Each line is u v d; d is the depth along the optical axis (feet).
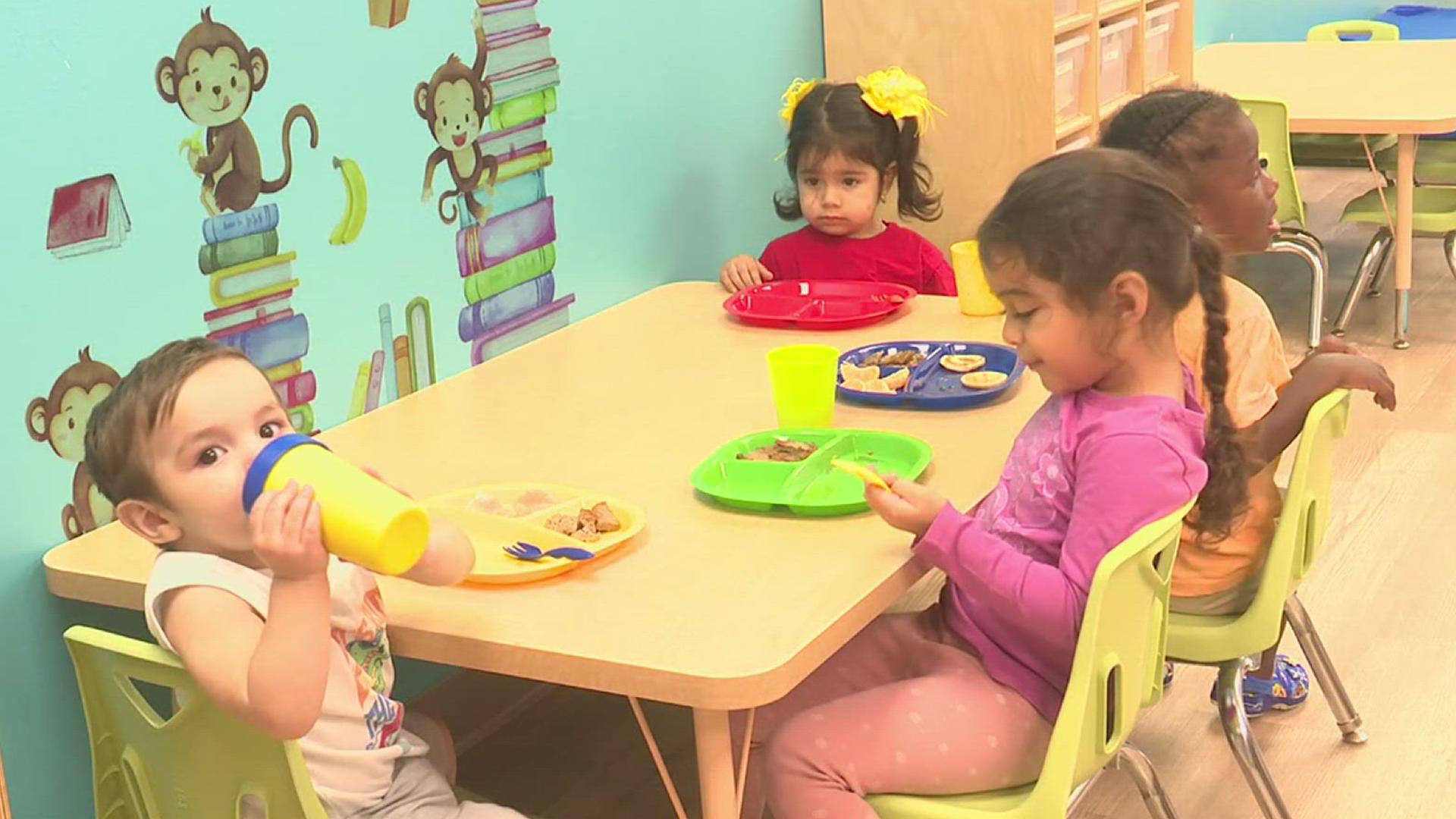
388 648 4.42
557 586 4.49
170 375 4.05
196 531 4.13
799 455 5.24
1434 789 6.43
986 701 4.64
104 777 4.40
